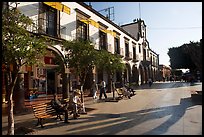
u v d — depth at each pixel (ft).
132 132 22.06
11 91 21.71
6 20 20.77
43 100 48.16
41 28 40.32
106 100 50.26
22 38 20.44
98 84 69.41
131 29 123.44
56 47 44.60
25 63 21.54
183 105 40.11
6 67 21.29
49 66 54.49
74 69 38.19
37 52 21.83
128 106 40.63
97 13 66.64
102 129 23.49
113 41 81.00
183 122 26.27
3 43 19.62
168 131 22.29
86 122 27.09
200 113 31.83
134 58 107.14
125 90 54.54
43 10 43.98
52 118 29.63
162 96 57.21
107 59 45.14
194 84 108.27
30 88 52.80
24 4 39.17
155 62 173.78
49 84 60.13
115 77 82.58
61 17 48.88
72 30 52.85
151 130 22.77
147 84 120.88
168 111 34.04
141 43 122.11
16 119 29.22
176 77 187.21
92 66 37.40
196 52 41.06
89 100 50.78
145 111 34.60
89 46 35.29
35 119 29.19
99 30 68.69
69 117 30.42
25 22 22.24
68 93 46.55
